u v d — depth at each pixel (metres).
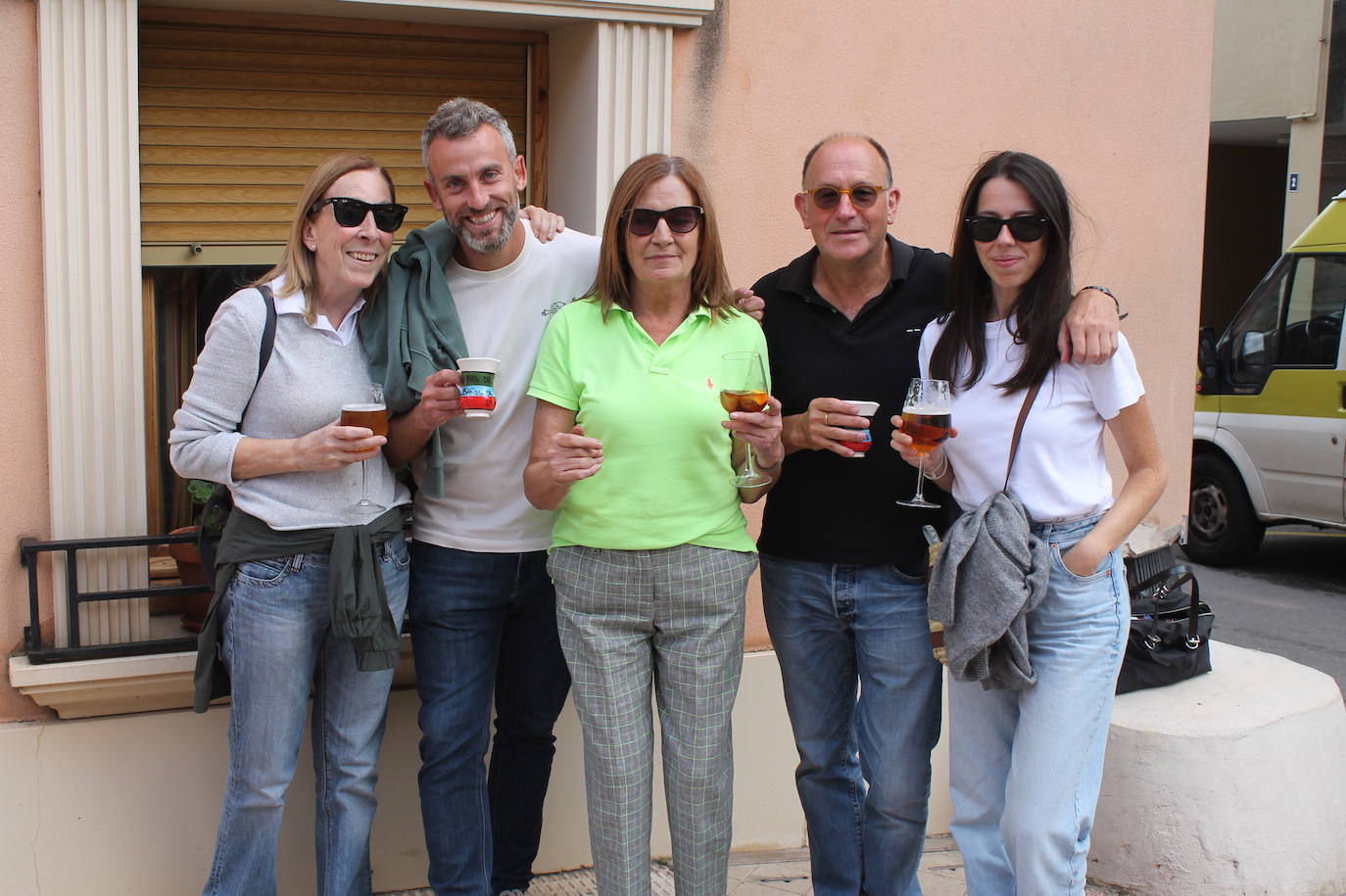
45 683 3.01
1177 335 4.27
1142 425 2.57
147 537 3.06
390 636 2.72
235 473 2.64
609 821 2.65
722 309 2.77
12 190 2.99
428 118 3.65
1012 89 3.96
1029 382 2.55
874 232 2.78
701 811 2.69
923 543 2.88
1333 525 7.20
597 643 2.66
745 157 3.69
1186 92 4.18
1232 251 14.26
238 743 2.72
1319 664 6.01
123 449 3.11
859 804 3.11
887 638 2.86
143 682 3.11
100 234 3.04
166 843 3.23
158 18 3.30
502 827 3.32
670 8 3.47
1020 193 2.52
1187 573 3.95
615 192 2.69
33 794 3.10
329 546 2.70
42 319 3.05
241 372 2.64
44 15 2.94
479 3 3.32
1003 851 2.75
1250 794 3.52
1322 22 11.71
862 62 3.79
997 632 2.48
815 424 2.67
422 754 3.04
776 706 3.83
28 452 3.07
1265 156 14.27
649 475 2.61
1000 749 2.75
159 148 3.37
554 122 3.73
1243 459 7.73
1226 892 3.50
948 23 3.87
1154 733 3.55
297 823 3.36
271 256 3.53
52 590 3.11
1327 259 7.23
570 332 2.71
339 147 3.56
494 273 2.92
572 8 3.39
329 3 3.26
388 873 3.49
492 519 2.94
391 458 2.88
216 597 2.72
